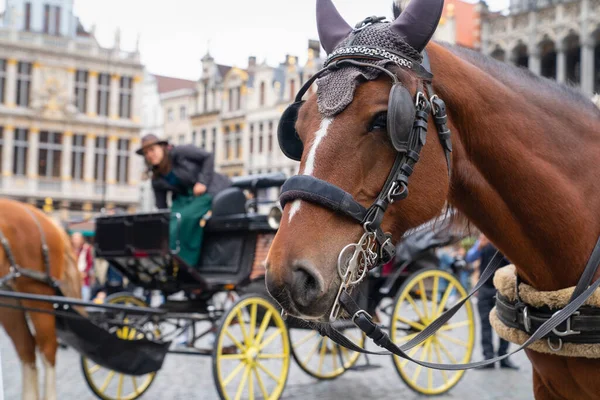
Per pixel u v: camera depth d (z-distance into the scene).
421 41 1.98
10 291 5.50
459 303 2.39
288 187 1.86
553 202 2.17
